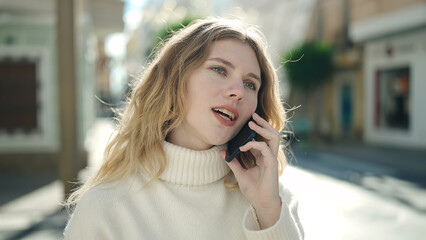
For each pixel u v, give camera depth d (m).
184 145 1.28
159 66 1.30
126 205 1.18
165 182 1.25
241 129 1.29
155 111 1.26
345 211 5.18
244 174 1.27
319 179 7.47
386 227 4.52
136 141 1.26
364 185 6.97
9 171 8.32
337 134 17.14
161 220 1.20
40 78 8.46
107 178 1.23
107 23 8.52
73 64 5.27
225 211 1.28
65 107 5.27
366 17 13.95
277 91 1.46
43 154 8.46
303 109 19.34
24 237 4.01
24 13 7.77
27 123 8.48
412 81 13.16
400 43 13.59
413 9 11.72
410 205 5.53
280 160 1.52
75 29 5.29
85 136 8.73
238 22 1.30
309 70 14.71
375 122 15.10
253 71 1.24
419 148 12.70
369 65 15.32
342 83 17.08
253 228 1.18
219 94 1.19
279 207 1.19
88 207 1.15
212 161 1.26
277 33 22.91
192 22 1.37
